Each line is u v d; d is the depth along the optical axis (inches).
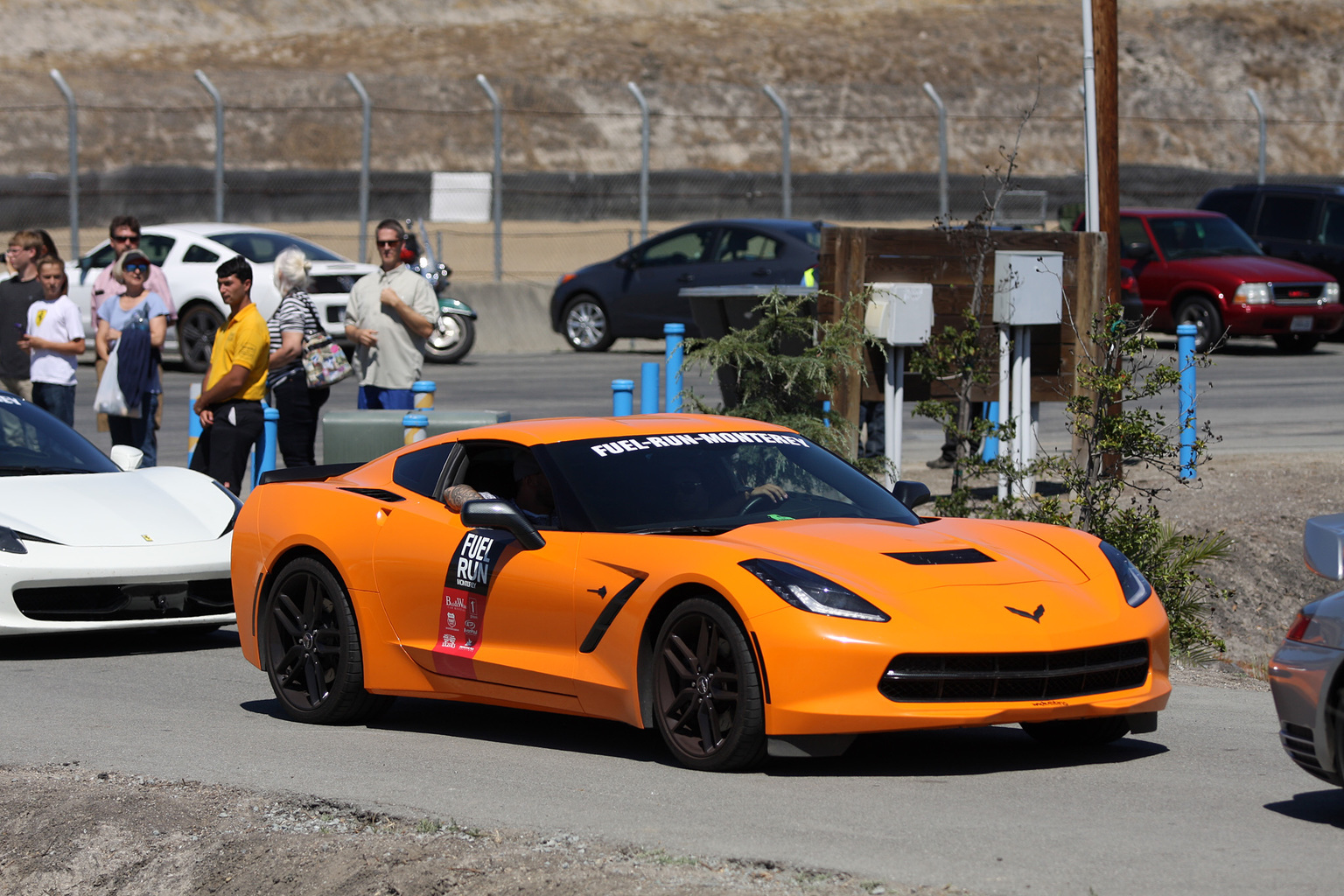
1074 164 3654.0
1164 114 4042.8
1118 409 955.3
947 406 771.4
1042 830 344.8
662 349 1831.9
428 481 483.2
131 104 3361.2
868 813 359.9
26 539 594.6
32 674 578.9
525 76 4318.4
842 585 387.2
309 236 2647.6
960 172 3617.1
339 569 482.6
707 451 464.8
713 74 4579.2
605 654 418.3
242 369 771.4
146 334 869.8
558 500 442.3
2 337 935.0
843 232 822.5
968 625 381.4
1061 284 797.9
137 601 603.2
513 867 321.7
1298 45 4756.4
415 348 835.4
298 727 484.4
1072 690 392.5
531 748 446.6
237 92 3462.1
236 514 655.1
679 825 349.1
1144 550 676.1
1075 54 4904.0
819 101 3892.7
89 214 2650.1
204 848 354.3
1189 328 920.9
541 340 1910.7
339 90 3614.7
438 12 5191.9
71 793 392.2
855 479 477.4
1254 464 979.3
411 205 2906.0
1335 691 339.9
